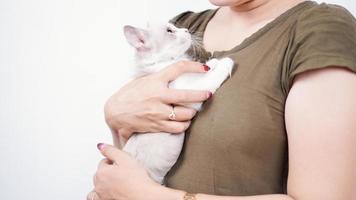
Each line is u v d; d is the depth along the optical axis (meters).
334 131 0.67
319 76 0.71
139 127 0.92
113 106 0.97
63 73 1.81
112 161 0.89
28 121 1.84
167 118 0.88
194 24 1.17
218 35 1.05
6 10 1.78
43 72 1.81
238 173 0.80
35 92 1.82
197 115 0.87
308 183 0.68
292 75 0.74
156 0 1.74
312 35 0.75
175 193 0.77
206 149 0.82
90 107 1.82
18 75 1.81
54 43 1.79
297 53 0.75
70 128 1.83
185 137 0.89
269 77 0.79
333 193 0.66
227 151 0.79
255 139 0.78
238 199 0.73
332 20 0.76
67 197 1.86
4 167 1.86
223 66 0.88
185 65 0.94
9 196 1.86
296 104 0.72
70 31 1.78
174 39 1.11
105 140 1.82
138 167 0.85
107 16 1.76
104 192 0.85
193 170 0.85
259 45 0.85
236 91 0.82
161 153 0.90
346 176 0.66
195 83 0.90
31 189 1.87
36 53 1.80
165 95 0.87
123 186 0.82
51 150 1.85
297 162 0.70
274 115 0.78
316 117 0.69
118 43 1.77
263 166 0.80
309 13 0.80
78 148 1.84
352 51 0.72
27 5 1.77
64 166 1.85
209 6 1.71
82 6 1.77
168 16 1.75
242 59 0.86
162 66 1.08
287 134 0.75
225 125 0.79
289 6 0.94
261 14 0.95
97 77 1.80
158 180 0.92
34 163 1.86
